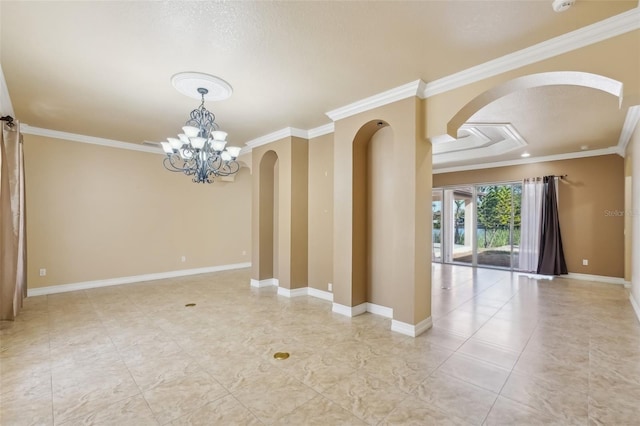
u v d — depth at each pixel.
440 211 8.59
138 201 6.00
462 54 2.70
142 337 3.28
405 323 3.37
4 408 2.07
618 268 5.99
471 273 7.00
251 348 3.02
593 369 2.61
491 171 7.56
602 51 2.32
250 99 3.70
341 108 3.95
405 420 1.96
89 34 2.42
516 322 3.76
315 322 3.75
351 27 2.33
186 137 3.39
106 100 3.75
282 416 2.00
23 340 3.20
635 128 4.34
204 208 6.93
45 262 5.02
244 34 2.42
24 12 2.15
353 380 2.43
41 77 3.14
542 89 3.55
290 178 4.91
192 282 5.95
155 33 2.41
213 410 2.06
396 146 3.45
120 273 5.77
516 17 2.21
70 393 2.25
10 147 3.80
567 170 6.55
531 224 6.92
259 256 5.58
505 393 2.25
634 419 1.97
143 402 2.15
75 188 5.30
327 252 4.72
